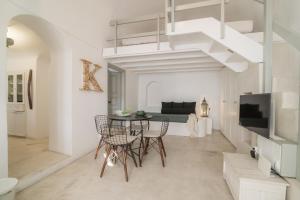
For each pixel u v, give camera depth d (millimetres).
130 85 6195
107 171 2586
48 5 2395
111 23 3760
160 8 4730
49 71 4492
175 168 2715
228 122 4426
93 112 3574
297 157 1603
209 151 3580
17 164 2555
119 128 3227
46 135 4430
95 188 2117
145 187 2146
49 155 2936
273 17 2359
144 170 2637
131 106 6273
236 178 1808
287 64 2096
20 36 3221
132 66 5012
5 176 1815
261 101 1975
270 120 1856
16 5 1966
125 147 2848
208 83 6250
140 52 3535
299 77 1789
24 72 4293
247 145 2629
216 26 2459
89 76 3350
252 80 2646
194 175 2479
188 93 6473
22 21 2379
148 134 3051
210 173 2547
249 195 1666
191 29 2541
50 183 2223
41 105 4312
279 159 1695
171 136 4934
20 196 1932
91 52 3445
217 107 6160
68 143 2959
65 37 2748
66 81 2947
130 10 4785
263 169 1783
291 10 2020
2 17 1811
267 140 1953
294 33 1887
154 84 6891
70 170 2613
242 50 2406
